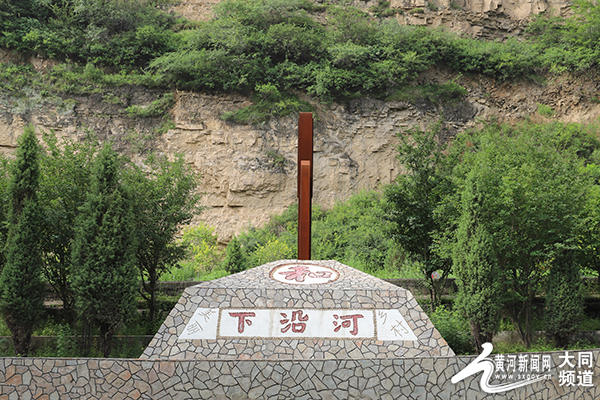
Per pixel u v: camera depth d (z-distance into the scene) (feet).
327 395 22.07
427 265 41.81
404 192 42.14
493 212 35.94
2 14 84.17
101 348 32.60
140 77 87.45
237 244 60.08
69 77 84.74
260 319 25.76
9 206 33.40
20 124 81.05
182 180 42.80
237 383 22.09
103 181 31.58
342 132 90.84
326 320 25.79
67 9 91.09
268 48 91.25
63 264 35.55
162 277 60.18
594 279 52.11
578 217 35.60
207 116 87.76
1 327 36.58
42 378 22.11
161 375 22.17
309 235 34.99
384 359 22.52
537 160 37.76
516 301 36.73
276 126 88.48
